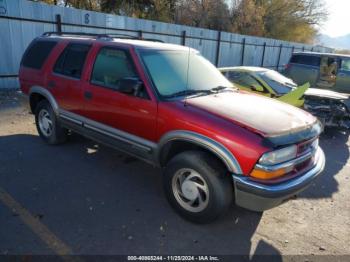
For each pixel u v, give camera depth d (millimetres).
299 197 4203
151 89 3543
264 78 7633
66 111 4707
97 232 3115
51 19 10141
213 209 3117
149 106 3518
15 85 9867
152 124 3521
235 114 3205
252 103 3684
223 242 3111
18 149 5086
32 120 6766
